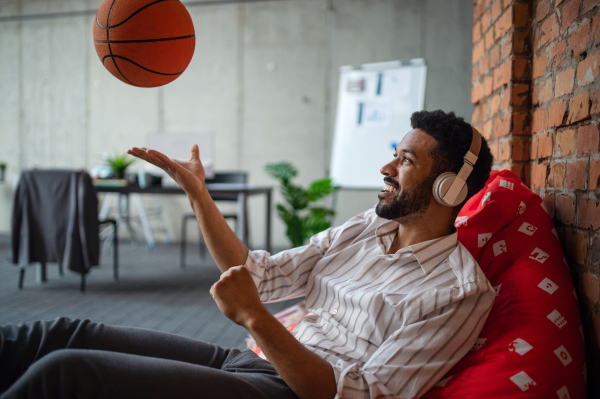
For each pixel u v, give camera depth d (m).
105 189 3.33
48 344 0.82
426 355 0.76
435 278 0.85
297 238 3.93
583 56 0.96
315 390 0.72
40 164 5.93
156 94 5.64
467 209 1.14
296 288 1.11
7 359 0.80
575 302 0.88
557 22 1.11
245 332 2.33
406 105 4.64
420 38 4.95
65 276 3.61
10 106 5.97
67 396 0.66
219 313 2.65
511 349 0.79
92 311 2.65
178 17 1.05
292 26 5.27
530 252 0.95
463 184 0.85
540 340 0.79
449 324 0.78
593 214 0.90
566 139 1.05
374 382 0.72
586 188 0.94
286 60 5.31
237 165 5.49
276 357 0.72
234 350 0.98
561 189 1.08
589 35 0.93
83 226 2.95
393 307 0.83
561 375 0.75
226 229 1.04
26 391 0.67
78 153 5.84
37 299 2.90
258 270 1.05
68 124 5.85
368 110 4.76
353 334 0.89
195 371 0.73
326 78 5.21
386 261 0.94
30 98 5.93
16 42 5.93
